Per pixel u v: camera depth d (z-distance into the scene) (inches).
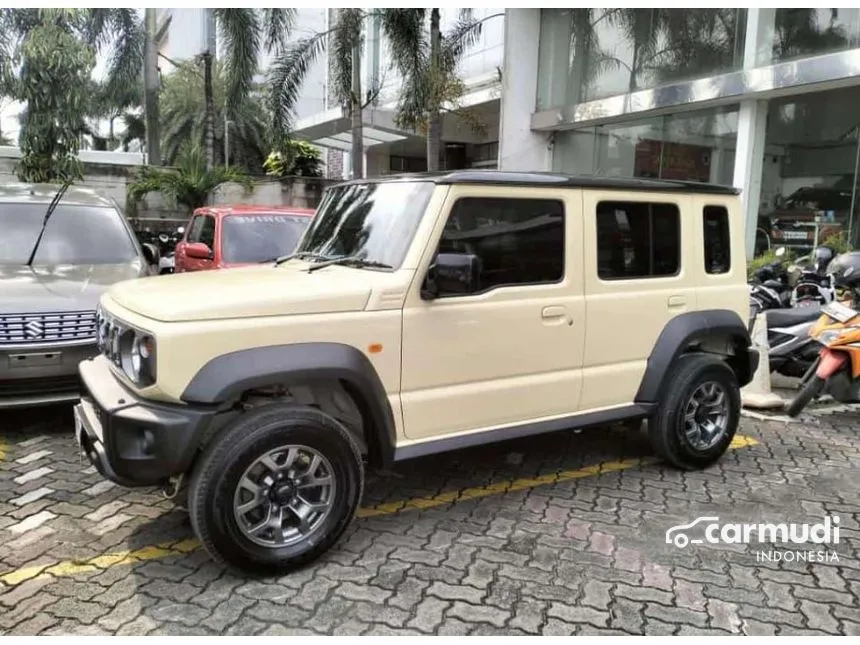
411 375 142.6
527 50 627.5
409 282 140.7
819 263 322.3
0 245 252.8
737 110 476.1
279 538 131.6
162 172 649.6
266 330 126.7
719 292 191.5
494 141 868.6
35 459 189.5
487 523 156.7
